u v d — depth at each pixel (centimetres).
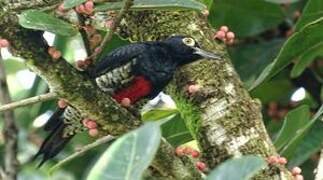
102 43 884
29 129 1513
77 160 1454
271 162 952
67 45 1412
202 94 1005
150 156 626
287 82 1477
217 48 1060
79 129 1074
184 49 1073
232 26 1431
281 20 1429
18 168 1165
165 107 1185
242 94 1006
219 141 977
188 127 1017
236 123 980
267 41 1490
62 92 895
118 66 1141
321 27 1098
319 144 1247
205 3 1073
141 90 1145
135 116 1026
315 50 1162
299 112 1123
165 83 1135
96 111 911
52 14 896
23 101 905
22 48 864
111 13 964
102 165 627
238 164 633
